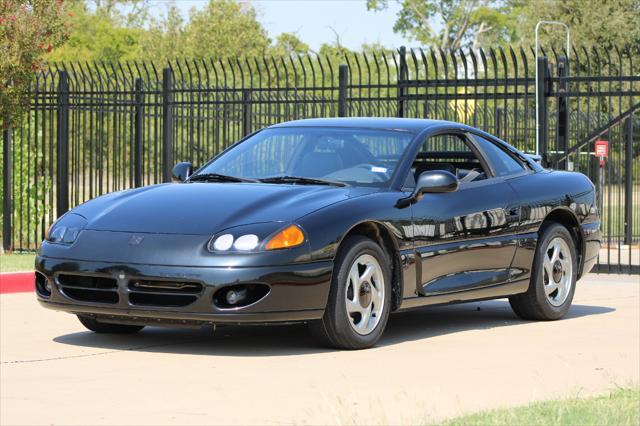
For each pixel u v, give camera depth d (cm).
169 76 2041
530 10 6172
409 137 1146
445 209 1123
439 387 855
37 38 2061
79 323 1219
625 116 2202
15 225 2367
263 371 923
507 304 1416
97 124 2116
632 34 5825
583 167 3119
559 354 1023
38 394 829
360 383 871
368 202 1051
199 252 972
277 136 1180
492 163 1218
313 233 993
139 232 1005
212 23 6862
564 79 1791
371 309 1047
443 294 1120
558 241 1271
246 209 1012
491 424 673
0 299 1467
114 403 795
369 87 1855
